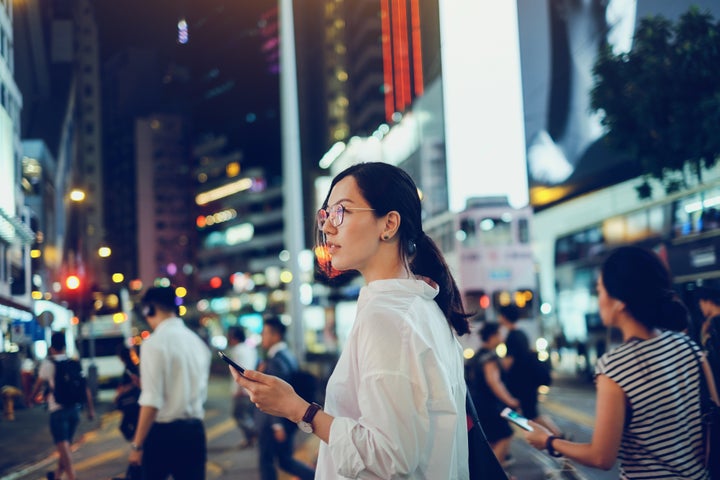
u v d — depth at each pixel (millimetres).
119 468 10328
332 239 1915
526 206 22203
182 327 4977
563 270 20703
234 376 1763
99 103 102125
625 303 2604
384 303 1754
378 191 1878
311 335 50844
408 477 1616
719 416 2523
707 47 11133
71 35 46125
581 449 2549
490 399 7309
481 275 21672
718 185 12172
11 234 17234
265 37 134000
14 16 32750
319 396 15195
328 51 87188
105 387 27922
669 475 2488
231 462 10219
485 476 1929
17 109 20797
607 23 17547
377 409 1617
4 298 15312
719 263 12383
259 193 106750
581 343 19562
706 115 10945
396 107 68375
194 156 124562
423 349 1667
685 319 2602
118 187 122125
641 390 2484
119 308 27984
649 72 11500
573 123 21750
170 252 118438
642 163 12305
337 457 1633
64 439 8469
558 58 21250
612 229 17234
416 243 1988
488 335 7523
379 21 74750
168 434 4754
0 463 10734
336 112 85250
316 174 89312
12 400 13047
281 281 93812
